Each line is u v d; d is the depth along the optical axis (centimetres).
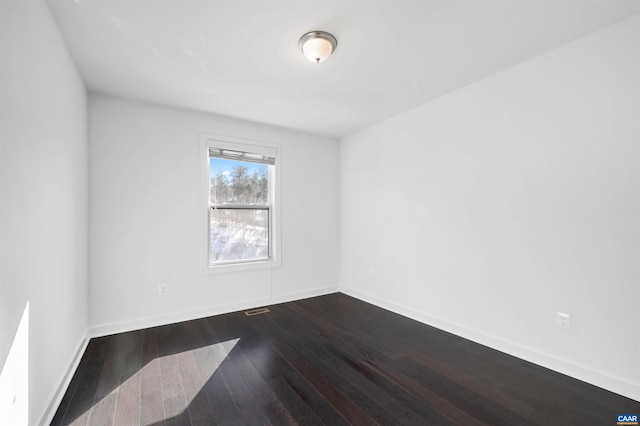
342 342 266
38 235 151
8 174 120
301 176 409
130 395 187
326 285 432
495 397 185
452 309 287
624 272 186
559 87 213
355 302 390
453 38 202
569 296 209
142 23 183
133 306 295
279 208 390
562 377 206
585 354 201
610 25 189
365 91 284
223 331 291
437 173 301
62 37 193
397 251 347
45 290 160
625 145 185
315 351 248
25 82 137
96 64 230
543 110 221
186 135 325
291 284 400
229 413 170
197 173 331
